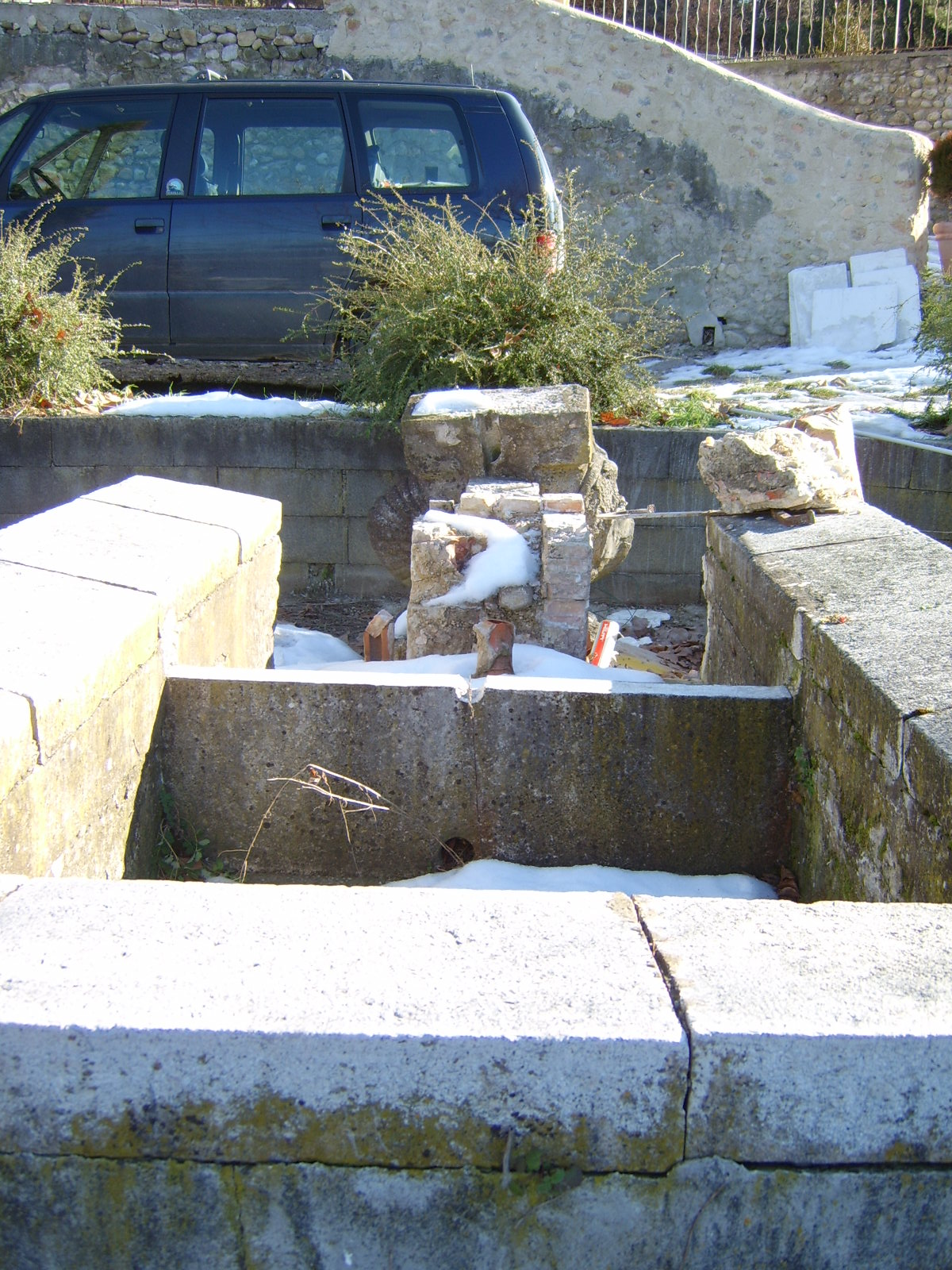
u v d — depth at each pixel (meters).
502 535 4.53
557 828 3.35
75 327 6.95
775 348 10.95
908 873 2.44
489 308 6.39
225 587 4.01
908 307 10.49
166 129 7.46
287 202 7.25
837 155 10.66
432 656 4.21
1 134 7.68
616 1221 1.70
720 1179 1.67
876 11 15.18
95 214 7.31
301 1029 1.61
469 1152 1.67
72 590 3.28
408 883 3.28
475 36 11.16
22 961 1.74
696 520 6.49
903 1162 1.66
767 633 3.61
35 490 6.70
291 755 3.39
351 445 6.57
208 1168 1.69
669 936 1.82
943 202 12.48
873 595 3.27
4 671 2.68
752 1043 1.60
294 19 11.48
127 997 1.66
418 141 7.39
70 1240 1.75
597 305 7.08
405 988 1.69
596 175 11.10
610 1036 1.61
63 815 2.73
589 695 3.26
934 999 1.66
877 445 6.24
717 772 3.30
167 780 3.44
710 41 15.30
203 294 7.30
